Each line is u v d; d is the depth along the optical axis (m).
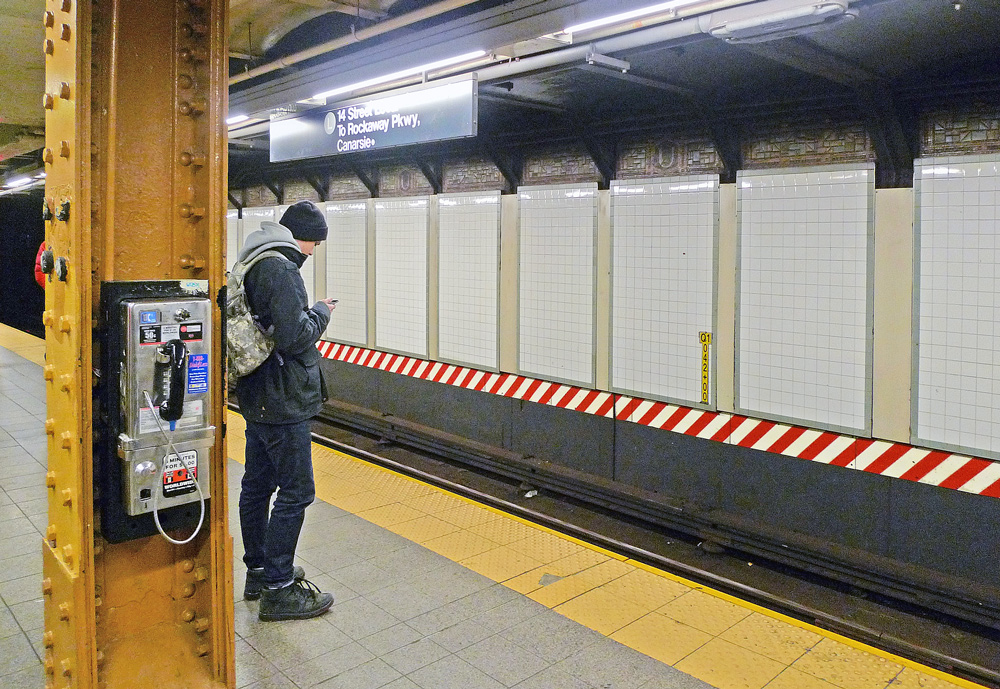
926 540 4.41
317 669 3.37
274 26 4.86
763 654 3.70
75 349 2.16
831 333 4.75
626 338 5.93
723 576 4.86
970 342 4.18
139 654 2.46
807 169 4.79
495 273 6.97
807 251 4.82
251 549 4.04
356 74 4.86
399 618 3.89
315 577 4.36
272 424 3.69
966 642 4.03
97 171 2.24
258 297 3.60
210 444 2.42
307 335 3.63
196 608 2.58
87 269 2.16
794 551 4.79
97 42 2.21
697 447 5.52
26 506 5.38
